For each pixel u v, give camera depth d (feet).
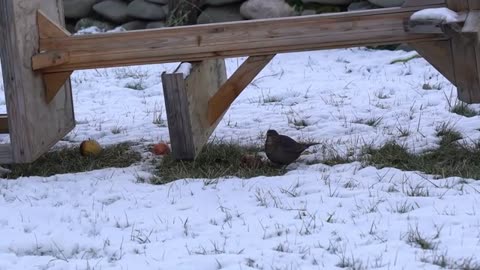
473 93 30.63
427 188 28.50
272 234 24.84
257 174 31.83
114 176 32.24
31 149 32.04
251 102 45.39
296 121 40.27
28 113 31.86
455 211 26.08
